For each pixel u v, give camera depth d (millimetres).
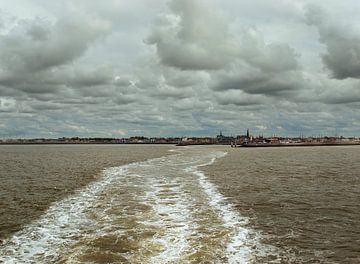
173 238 16344
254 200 26281
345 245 15953
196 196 27625
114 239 16203
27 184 36344
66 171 50344
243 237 16797
